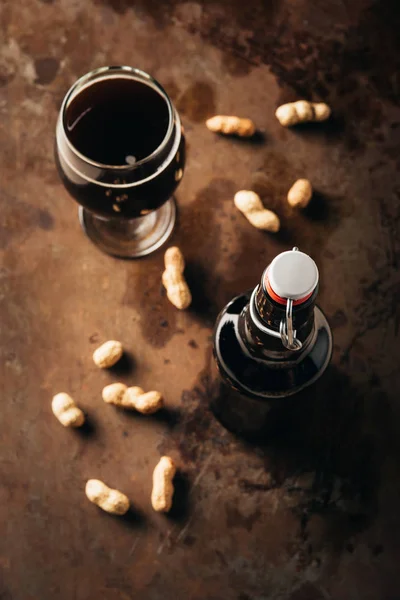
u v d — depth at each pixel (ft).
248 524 2.30
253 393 1.98
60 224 2.38
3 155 2.40
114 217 2.17
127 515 2.29
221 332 2.00
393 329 2.38
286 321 1.66
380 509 2.31
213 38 2.47
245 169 2.42
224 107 2.44
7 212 2.39
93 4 2.46
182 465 2.31
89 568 2.28
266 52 2.47
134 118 2.14
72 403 2.29
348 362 2.36
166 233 2.38
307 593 2.28
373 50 2.49
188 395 2.33
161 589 2.27
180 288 2.32
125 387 2.30
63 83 2.43
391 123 2.46
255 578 2.28
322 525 2.30
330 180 2.43
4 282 2.36
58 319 2.35
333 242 2.41
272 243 2.40
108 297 2.36
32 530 2.28
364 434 2.34
